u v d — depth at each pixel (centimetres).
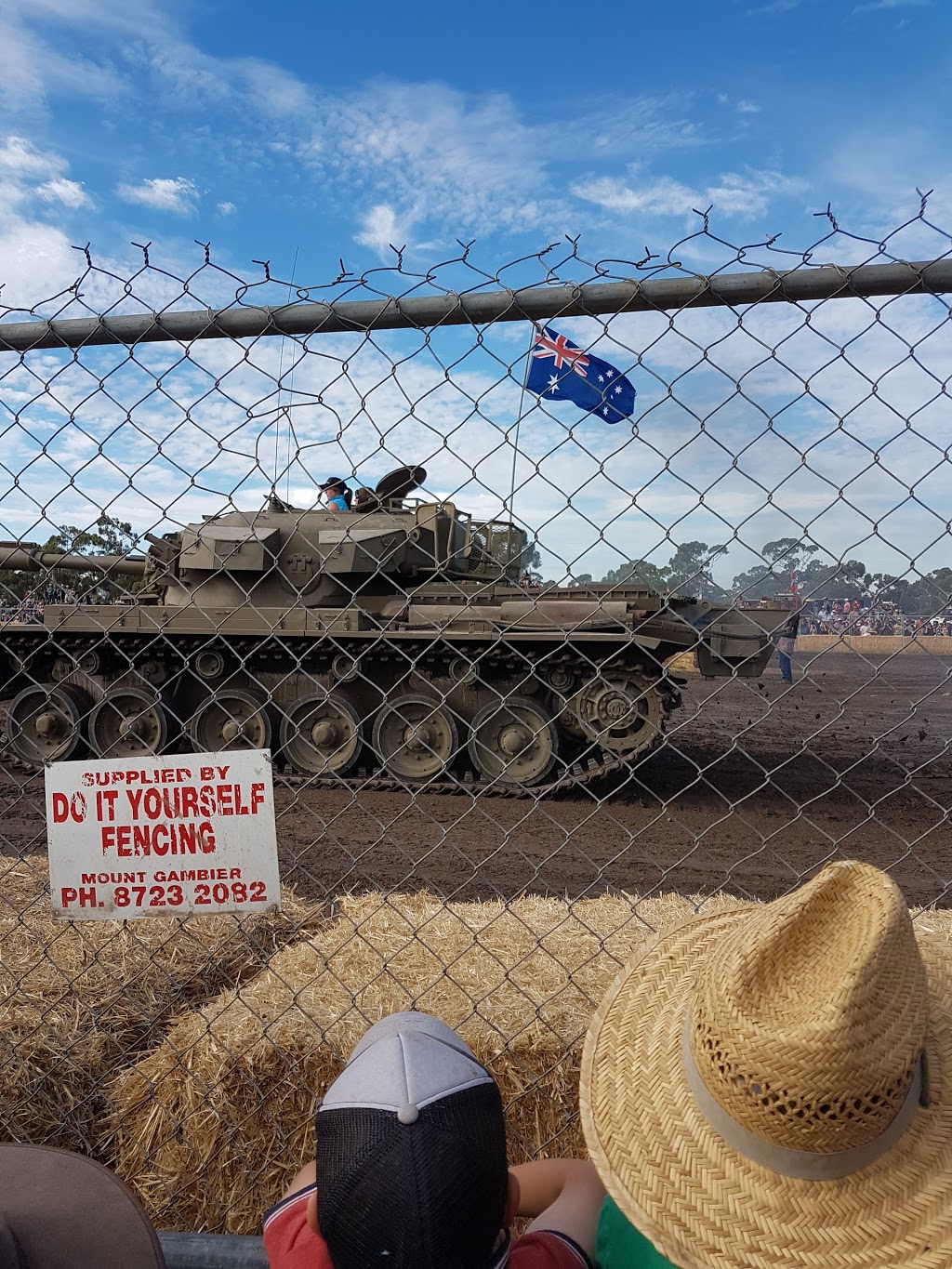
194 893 266
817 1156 142
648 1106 163
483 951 345
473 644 1009
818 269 229
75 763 266
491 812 975
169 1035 313
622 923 368
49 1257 175
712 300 235
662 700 993
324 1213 153
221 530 1064
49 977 349
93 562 970
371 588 1128
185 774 264
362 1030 289
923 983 142
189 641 1087
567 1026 290
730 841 865
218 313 261
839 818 950
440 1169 149
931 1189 144
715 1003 147
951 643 2458
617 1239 179
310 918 447
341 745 1085
